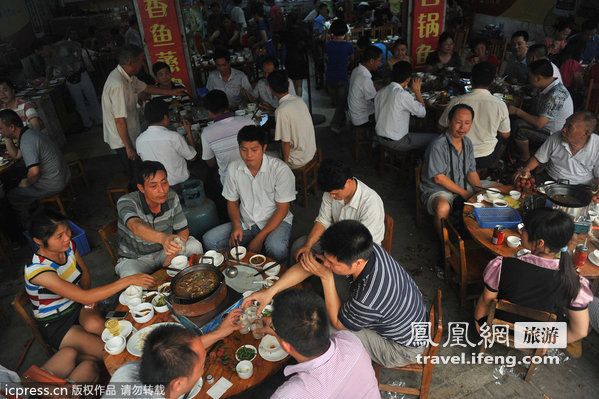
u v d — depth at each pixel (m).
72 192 4.78
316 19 9.48
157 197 2.66
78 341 2.44
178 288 2.08
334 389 1.49
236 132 3.73
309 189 4.97
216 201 4.34
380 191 4.92
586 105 5.13
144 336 2.13
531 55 5.18
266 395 2.49
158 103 3.68
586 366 2.67
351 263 1.83
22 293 2.45
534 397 2.52
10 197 4.02
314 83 8.86
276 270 2.54
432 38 6.75
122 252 2.93
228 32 9.69
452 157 3.50
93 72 9.49
